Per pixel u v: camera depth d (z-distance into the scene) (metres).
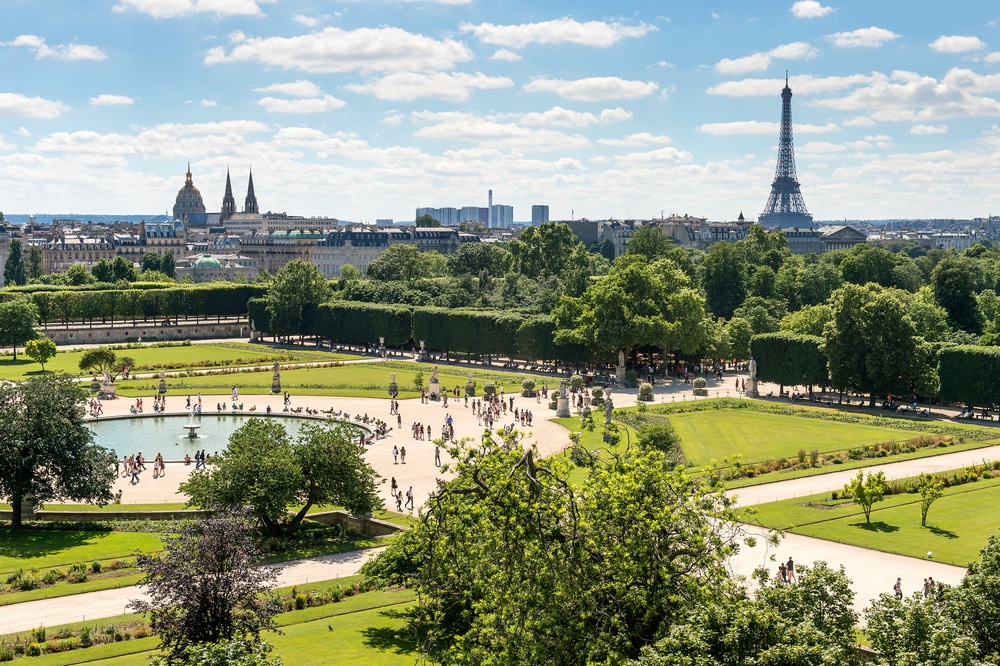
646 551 82.75
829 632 80.12
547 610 81.31
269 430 164.38
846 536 148.88
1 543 152.88
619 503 84.06
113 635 111.75
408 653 105.06
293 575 136.12
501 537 84.25
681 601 81.44
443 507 91.62
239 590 93.94
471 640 88.19
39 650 106.94
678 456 189.12
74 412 167.25
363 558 145.25
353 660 102.88
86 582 133.25
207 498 152.75
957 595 84.12
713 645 75.38
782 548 142.88
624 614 82.88
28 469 161.25
